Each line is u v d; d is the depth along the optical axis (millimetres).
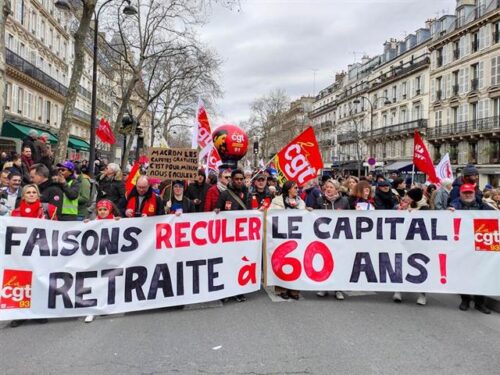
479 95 36656
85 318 5195
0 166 9930
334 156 73000
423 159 9547
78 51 14477
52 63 37281
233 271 5879
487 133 34750
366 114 60531
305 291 6562
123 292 5379
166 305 5535
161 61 34000
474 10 38438
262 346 4270
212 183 9500
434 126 43406
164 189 7367
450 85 40969
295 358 3988
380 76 56281
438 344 4355
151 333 4672
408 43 52250
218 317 5215
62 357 4047
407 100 48906
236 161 12938
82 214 7551
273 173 12523
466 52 38438
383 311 5480
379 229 6027
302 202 6566
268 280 6098
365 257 6035
